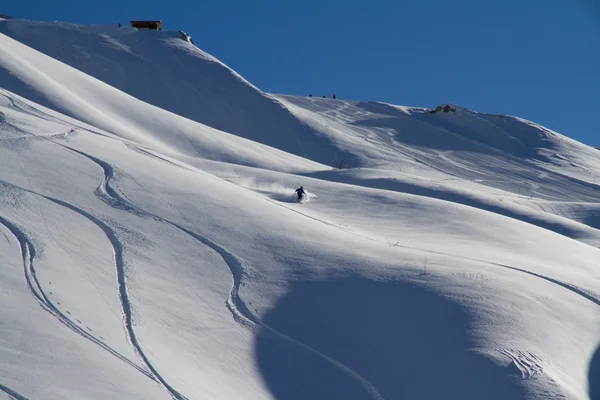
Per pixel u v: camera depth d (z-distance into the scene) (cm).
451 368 4400
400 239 7838
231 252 6009
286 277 5716
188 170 8744
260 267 5825
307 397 4144
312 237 6806
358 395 4212
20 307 3928
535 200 16838
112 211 6244
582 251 8706
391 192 10988
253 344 4616
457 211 9819
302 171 16650
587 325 5372
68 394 3198
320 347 4719
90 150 7994
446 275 5906
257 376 4244
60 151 7644
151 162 8325
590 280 6550
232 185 8844
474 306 5197
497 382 4203
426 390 4266
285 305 5241
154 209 6569
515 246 8219
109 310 4375
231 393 3891
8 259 4603
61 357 3522
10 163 6769
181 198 7069
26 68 17312
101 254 5281
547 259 7712
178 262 5566
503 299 5409
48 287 4322
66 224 5625
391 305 5269
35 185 6356
